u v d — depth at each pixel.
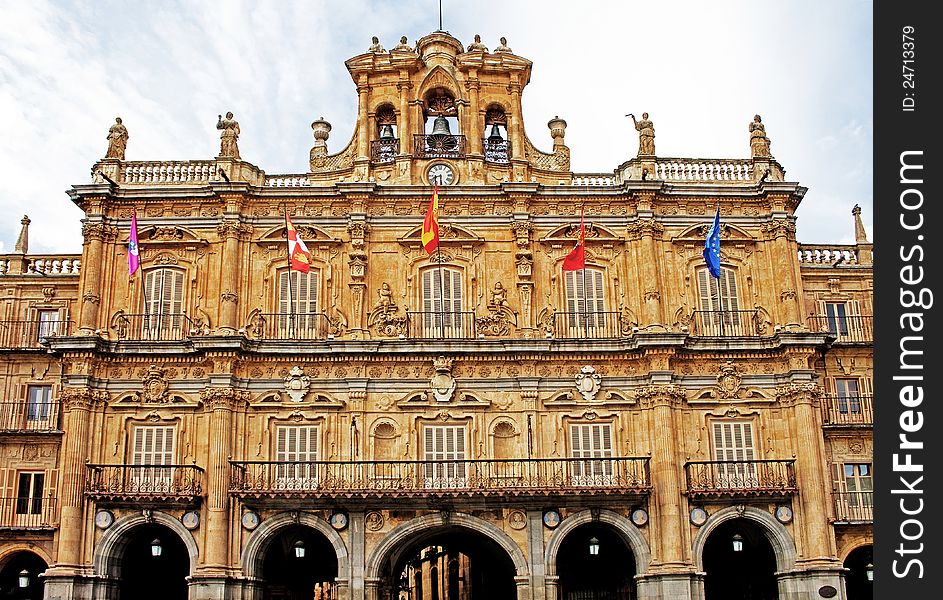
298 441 45.75
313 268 48.72
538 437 45.97
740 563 49.53
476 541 51.91
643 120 51.69
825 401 50.28
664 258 49.19
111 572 43.78
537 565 43.81
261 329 47.44
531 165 50.97
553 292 48.59
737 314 48.78
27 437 48.38
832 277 52.66
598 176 50.56
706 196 49.75
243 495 43.19
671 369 46.56
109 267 48.22
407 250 49.00
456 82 51.97
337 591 43.31
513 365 46.91
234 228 48.38
